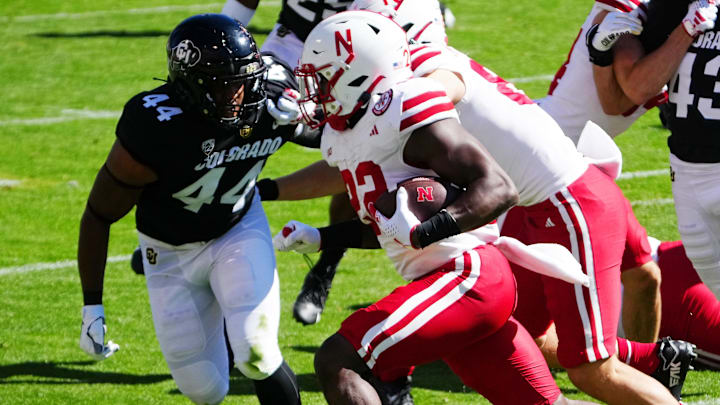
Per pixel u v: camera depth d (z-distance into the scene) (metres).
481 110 13.20
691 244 15.88
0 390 16.69
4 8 56.97
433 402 15.98
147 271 14.07
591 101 16.89
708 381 16.67
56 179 30.58
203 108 12.66
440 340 11.62
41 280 22.66
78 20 53.81
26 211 27.80
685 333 17.06
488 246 12.08
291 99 13.02
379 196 11.62
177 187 13.09
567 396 15.98
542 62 43.72
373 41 11.54
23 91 40.75
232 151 13.15
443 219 10.84
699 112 15.06
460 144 11.07
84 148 33.56
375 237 12.98
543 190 13.27
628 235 14.86
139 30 51.03
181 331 13.77
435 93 11.29
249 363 13.10
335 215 20.38
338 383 11.48
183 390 14.13
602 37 15.78
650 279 15.33
